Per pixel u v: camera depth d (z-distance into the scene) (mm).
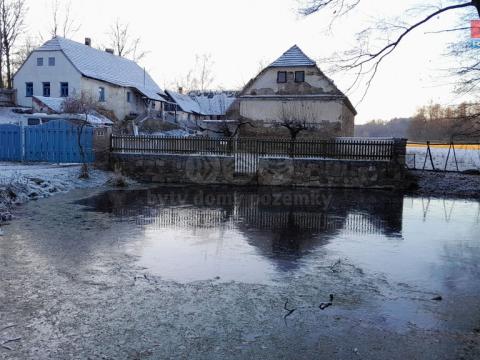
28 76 39938
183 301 5586
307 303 5625
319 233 9844
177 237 9117
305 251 8242
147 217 11227
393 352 4371
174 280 6398
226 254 7898
